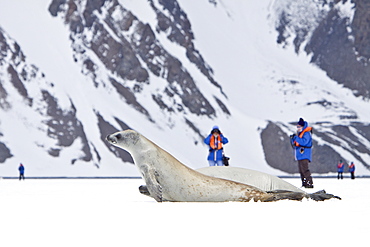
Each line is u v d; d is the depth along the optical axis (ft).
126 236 15.89
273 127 339.16
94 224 19.30
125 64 357.61
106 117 314.76
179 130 325.21
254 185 33.12
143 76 355.15
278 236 15.70
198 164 301.84
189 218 21.24
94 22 376.07
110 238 15.48
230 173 33.50
